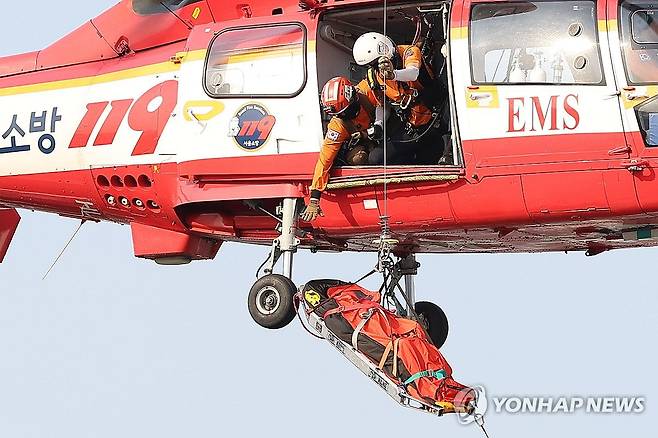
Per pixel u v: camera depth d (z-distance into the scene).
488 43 34.06
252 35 36.81
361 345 33.84
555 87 33.41
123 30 39.31
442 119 36.62
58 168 39.41
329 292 35.41
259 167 36.09
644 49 32.94
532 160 33.53
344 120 35.09
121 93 38.44
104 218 40.78
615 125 32.84
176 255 39.53
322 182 35.38
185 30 38.38
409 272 41.12
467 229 35.44
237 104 36.44
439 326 41.84
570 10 33.66
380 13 36.25
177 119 37.19
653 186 32.81
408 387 33.16
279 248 36.47
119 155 38.25
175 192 37.69
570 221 34.25
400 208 35.47
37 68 40.34
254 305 36.62
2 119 40.00
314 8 36.28
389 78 35.28
